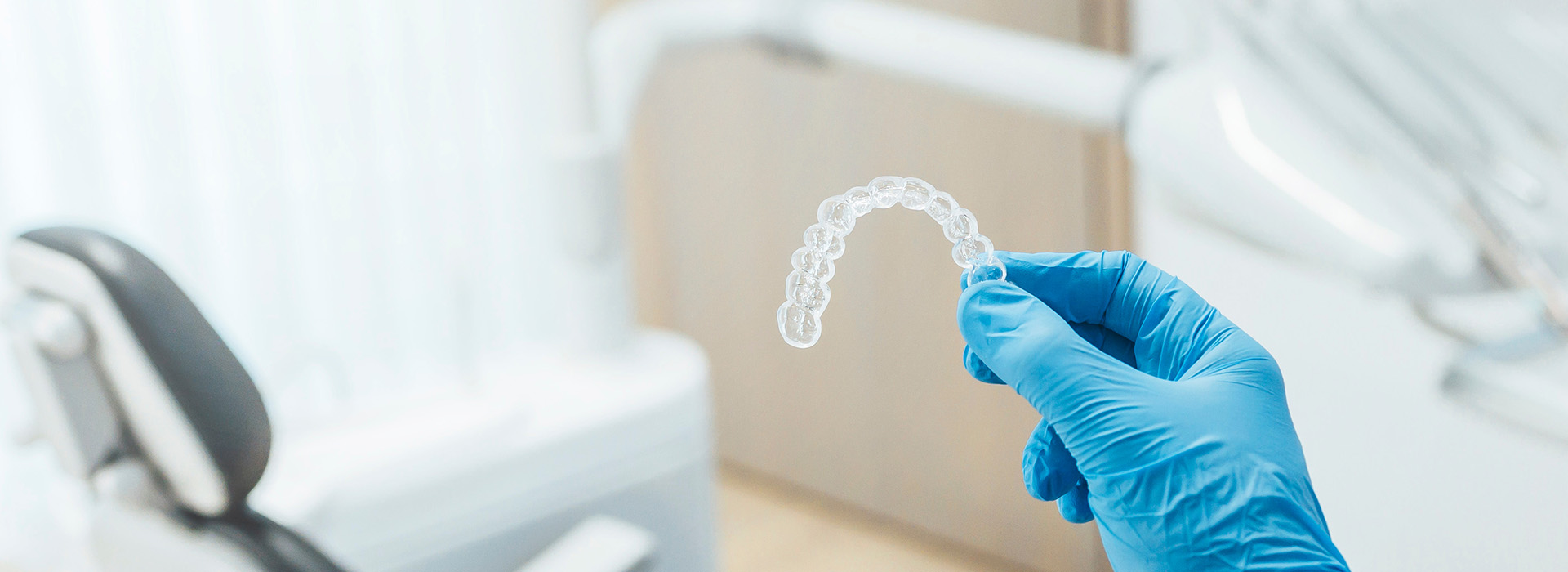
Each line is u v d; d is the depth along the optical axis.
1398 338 1.04
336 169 1.26
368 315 1.31
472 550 1.10
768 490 1.92
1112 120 0.74
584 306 1.22
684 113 1.83
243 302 1.25
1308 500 0.47
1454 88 0.67
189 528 0.56
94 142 1.13
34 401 0.55
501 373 1.28
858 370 1.75
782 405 1.89
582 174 1.14
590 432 1.14
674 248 1.95
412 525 1.06
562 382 1.22
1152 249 1.24
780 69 1.66
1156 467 0.45
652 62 1.10
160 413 0.53
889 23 0.85
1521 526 1.01
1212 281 1.18
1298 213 0.59
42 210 1.14
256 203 1.22
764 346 1.88
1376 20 0.75
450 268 1.35
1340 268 0.58
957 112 1.43
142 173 1.17
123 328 0.51
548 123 1.40
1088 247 1.32
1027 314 0.48
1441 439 1.04
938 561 1.66
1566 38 0.71
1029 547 1.59
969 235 0.53
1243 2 0.75
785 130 1.69
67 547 1.00
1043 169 1.34
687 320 1.99
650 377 1.22
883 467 1.77
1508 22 0.74
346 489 1.03
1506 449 1.00
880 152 1.56
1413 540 1.10
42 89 1.11
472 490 1.09
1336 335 1.09
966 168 1.44
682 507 1.23
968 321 0.48
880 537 1.75
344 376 1.16
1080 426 0.46
